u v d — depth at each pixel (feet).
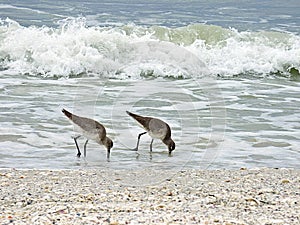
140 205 26.89
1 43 73.87
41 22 100.01
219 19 113.19
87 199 28.22
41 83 64.08
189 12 119.55
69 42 73.05
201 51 78.28
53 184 31.24
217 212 25.99
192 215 25.20
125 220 24.16
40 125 46.78
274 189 31.12
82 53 71.92
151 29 83.35
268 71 74.59
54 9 113.29
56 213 25.35
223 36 83.82
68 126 46.78
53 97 56.85
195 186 30.99
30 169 35.35
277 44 82.33
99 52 72.49
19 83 63.46
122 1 127.24
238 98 59.36
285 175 34.65
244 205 27.53
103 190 29.86
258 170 35.78
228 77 72.08
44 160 38.27
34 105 53.26
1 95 56.95
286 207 27.35
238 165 38.09
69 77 68.49
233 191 30.37
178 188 30.40
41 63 70.54
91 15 108.68
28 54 72.33
